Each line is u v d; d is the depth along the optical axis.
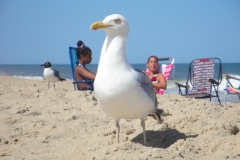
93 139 5.48
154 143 5.34
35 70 82.50
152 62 9.63
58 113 7.52
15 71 75.25
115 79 4.48
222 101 14.73
